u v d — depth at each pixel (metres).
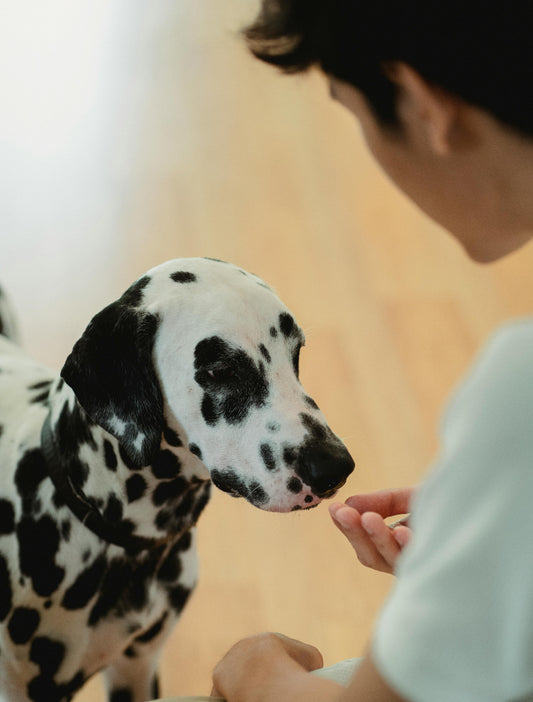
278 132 4.04
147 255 3.28
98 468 1.41
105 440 1.39
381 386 2.90
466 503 0.54
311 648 1.00
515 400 0.53
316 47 0.69
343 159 3.94
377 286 3.30
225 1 4.43
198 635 2.21
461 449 0.55
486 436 0.54
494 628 0.54
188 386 1.35
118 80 4.23
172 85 4.24
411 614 0.56
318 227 3.54
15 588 1.46
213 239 3.40
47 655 1.50
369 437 2.73
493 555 0.53
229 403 1.35
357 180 3.83
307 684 0.82
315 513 2.53
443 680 0.55
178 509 1.48
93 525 1.43
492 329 3.17
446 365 2.99
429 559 0.56
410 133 0.69
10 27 4.51
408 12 0.61
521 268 3.47
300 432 1.33
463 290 3.33
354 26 0.64
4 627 1.46
